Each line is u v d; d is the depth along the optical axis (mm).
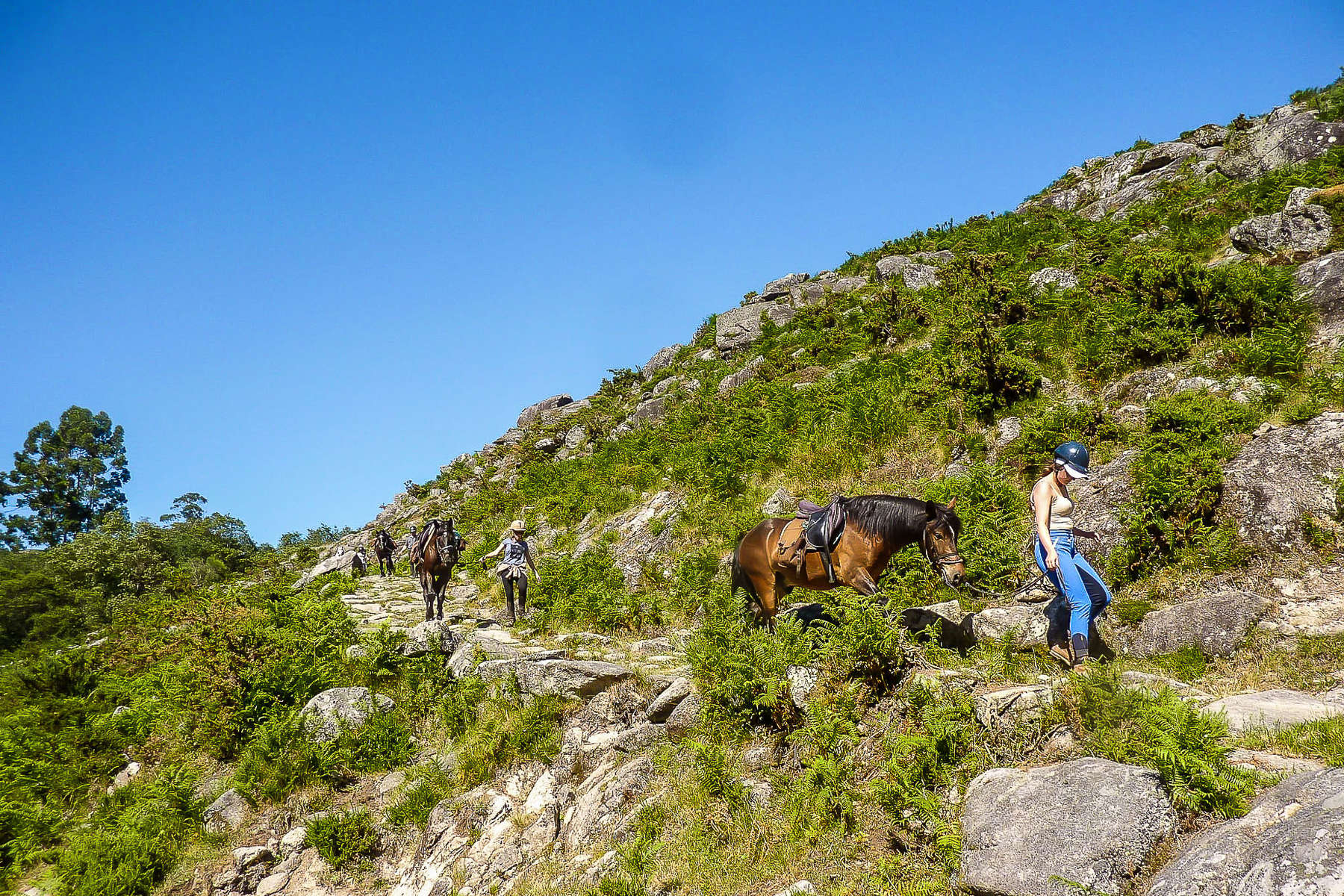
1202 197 23438
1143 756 4703
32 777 11266
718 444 17781
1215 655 6922
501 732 8898
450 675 11070
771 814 5977
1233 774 4316
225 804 9258
